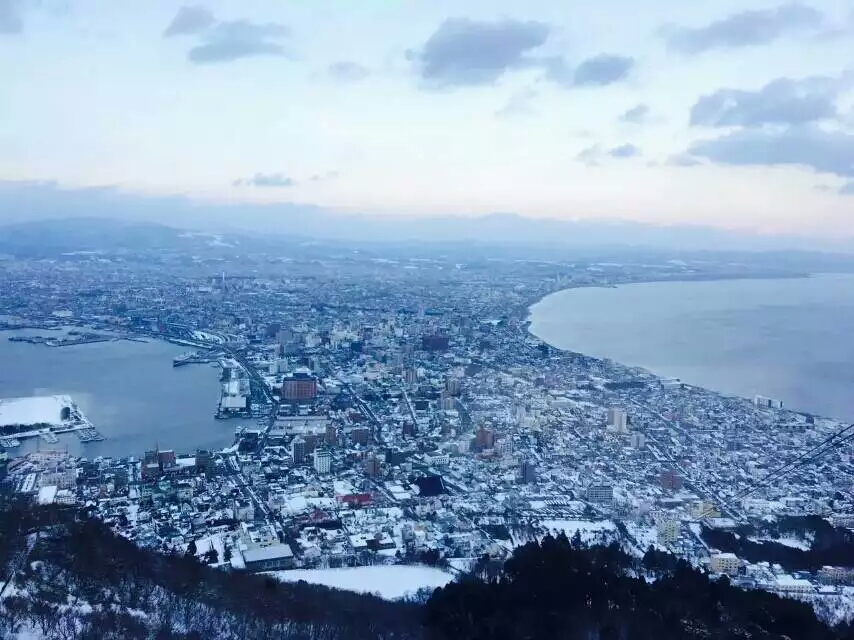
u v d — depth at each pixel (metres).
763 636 119.62
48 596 137.88
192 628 133.75
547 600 127.69
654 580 146.12
